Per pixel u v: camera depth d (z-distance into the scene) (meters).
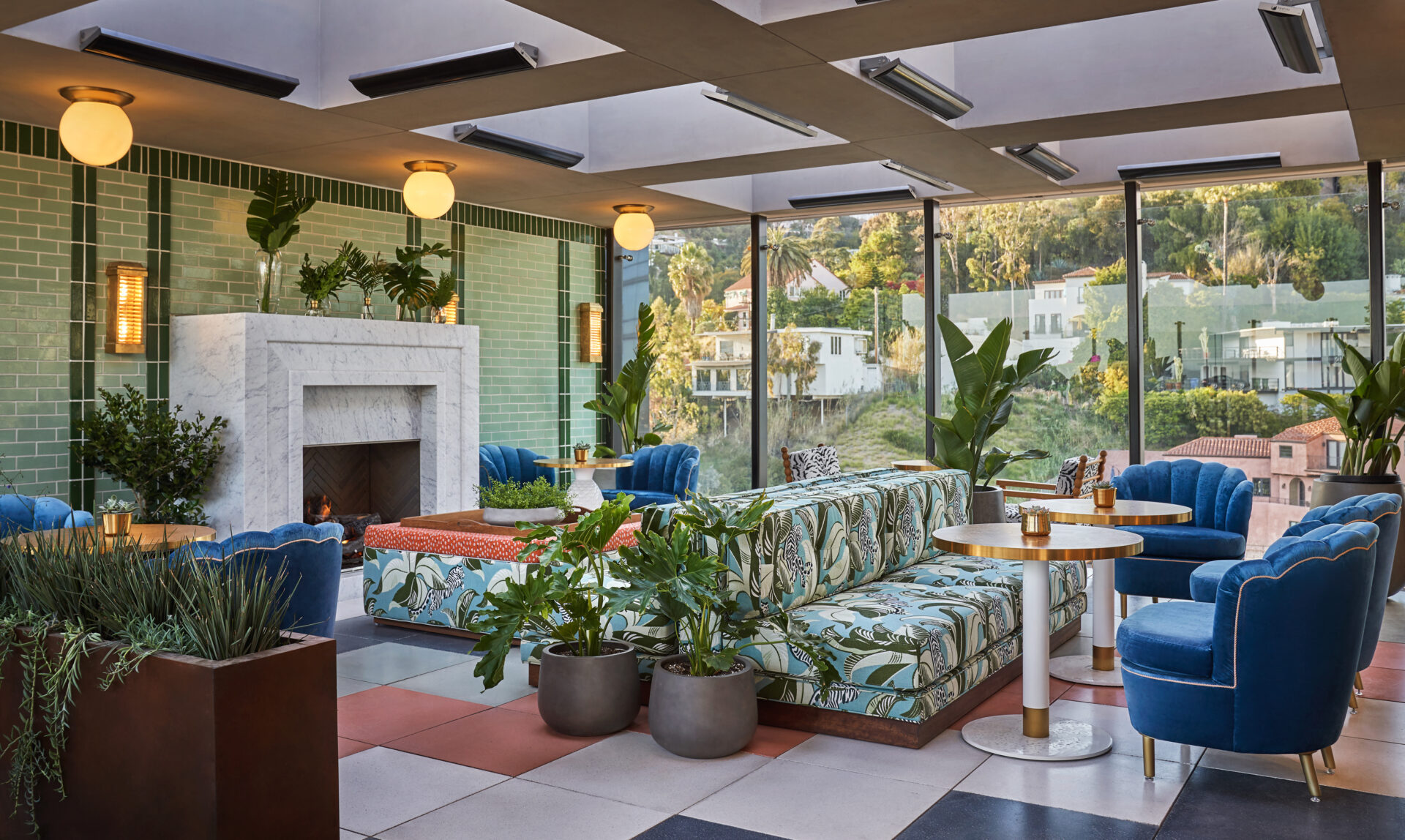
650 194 8.65
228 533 6.75
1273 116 6.18
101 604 2.89
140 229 6.84
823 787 3.63
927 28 4.73
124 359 6.77
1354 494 6.79
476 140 6.78
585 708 4.15
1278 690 3.43
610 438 10.56
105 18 4.96
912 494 5.79
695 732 3.89
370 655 5.52
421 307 8.34
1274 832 3.24
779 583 4.51
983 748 4.02
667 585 3.90
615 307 10.52
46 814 2.85
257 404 6.73
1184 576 6.13
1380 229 7.51
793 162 7.47
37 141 6.33
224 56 5.41
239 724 2.52
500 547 5.68
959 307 9.04
